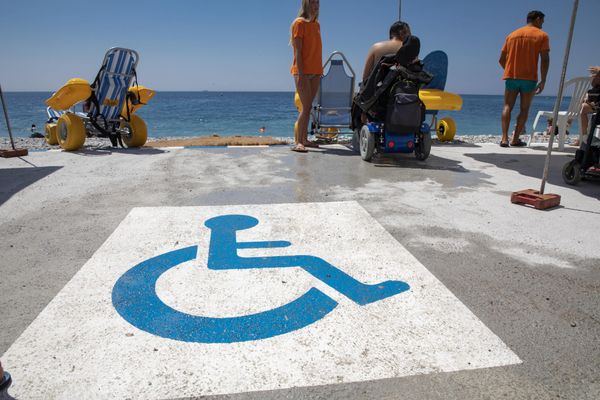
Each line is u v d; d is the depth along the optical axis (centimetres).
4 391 144
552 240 287
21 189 418
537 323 189
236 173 496
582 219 331
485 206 365
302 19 600
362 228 309
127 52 662
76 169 514
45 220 324
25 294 213
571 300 209
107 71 655
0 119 3562
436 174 496
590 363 163
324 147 716
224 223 318
